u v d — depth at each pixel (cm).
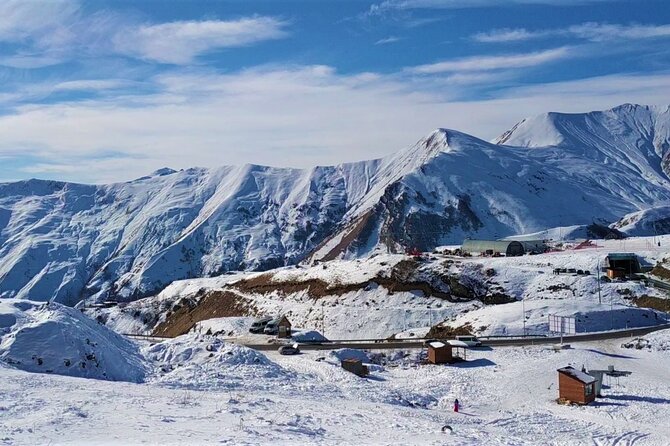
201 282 16638
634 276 10794
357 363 6209
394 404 4581
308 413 3350
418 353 7481
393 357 7419
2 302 8144
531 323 8481
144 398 3319
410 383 5853
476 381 5838
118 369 4778
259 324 9856
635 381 5688
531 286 10556
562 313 8644
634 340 7438
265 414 3134
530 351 7075
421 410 4428
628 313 8731
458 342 7156
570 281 10350
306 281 13100
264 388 4647
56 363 4409
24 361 4369
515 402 5088
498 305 9562
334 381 5578
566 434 3894
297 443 2439
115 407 2964
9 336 4625
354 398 4612
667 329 7838
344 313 11025
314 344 8350
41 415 2639
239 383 4734
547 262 11825
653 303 9450
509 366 6359
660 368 6253
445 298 10738
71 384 3644
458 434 3238
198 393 3844
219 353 5688
